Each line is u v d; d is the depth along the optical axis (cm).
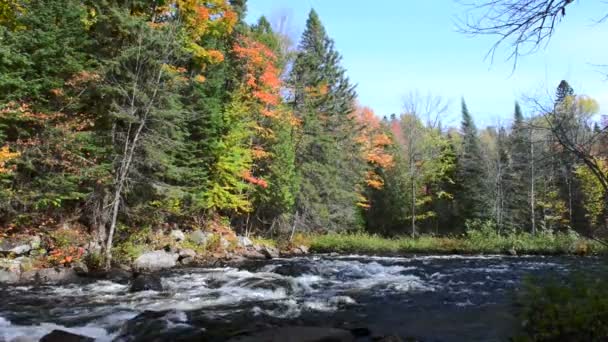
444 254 2712
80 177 1564
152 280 1205
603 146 549
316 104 3931
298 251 2770
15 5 1573
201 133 2331
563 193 2330
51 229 1575
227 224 2619
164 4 1961
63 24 1616
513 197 3531
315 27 4747
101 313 912
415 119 4069
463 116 5125
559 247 2622
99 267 1520
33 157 1513
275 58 2959
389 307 994
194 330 753
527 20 355
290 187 2886
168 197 1925
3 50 1388
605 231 724
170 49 1844
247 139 2748
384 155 4128
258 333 697
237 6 2820
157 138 1808
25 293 1127
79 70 1600
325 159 3303
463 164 4097
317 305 1012
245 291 1163
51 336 673
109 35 1795
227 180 2469
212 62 2267
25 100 1508
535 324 532
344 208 3500
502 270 1712
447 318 877
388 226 4272
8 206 1454
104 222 1725
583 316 476
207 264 1858
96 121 1772
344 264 1852
